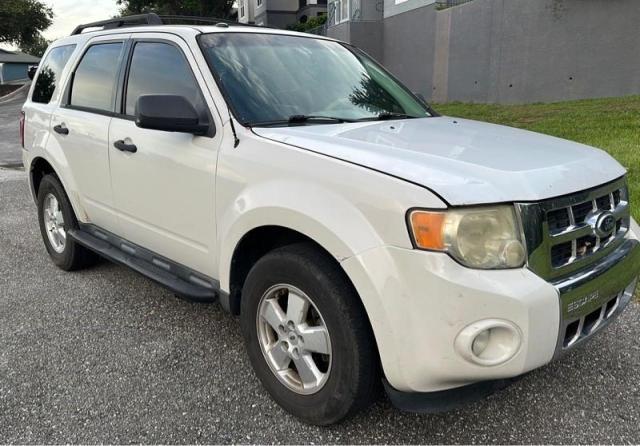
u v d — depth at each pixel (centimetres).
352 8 2347
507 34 1616
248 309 282
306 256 250
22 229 618
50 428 267
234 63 321
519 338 212
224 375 312
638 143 803
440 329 211
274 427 267
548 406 280
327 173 240
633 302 389
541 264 220
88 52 424
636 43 1374
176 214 320
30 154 479
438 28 1956
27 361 328
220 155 287
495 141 282
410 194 214
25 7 4178
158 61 346
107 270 478
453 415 274
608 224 247
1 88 3750
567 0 1460
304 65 352
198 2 3931
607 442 253
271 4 3791
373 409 277
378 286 218
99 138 378
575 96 1498
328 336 246
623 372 308
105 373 315
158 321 379
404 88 405
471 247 211
